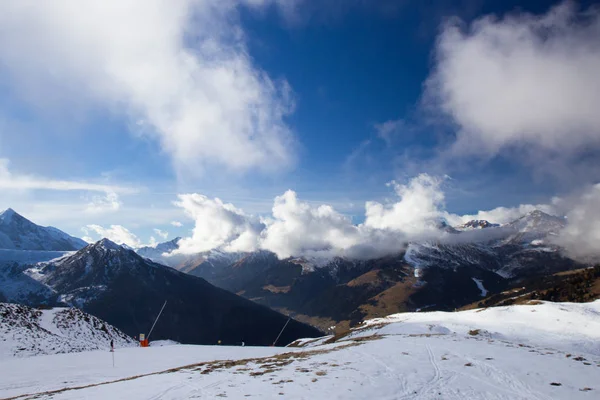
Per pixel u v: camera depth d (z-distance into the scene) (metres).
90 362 46.81
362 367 29.83
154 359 49.22
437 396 22.12
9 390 32.28
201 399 21.70
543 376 26.17
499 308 93.19
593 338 64.00
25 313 78.94
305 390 23.06
